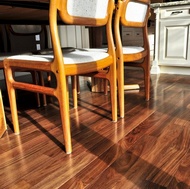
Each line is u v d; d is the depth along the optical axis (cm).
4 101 194
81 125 137
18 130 128
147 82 174
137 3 136
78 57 107
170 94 194
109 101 181
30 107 176
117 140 116
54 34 91
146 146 109
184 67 278
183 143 110
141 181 83
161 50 284
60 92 98
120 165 94
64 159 100
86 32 427
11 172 92
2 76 281
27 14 143
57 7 88
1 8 115
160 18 274
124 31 416
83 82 255
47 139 120
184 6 253
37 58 106
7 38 255
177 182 82
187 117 142
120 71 138
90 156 102
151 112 153
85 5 97
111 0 115
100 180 85
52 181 85
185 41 264
